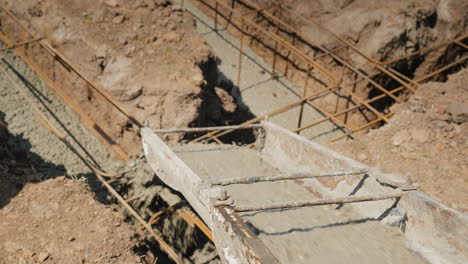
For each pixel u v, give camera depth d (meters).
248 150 6.55
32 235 4.47
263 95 13.26
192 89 8.30
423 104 7.43
